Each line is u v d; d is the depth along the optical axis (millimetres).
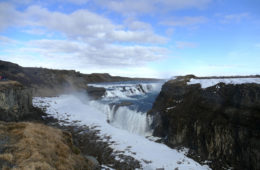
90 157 11477
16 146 7418
